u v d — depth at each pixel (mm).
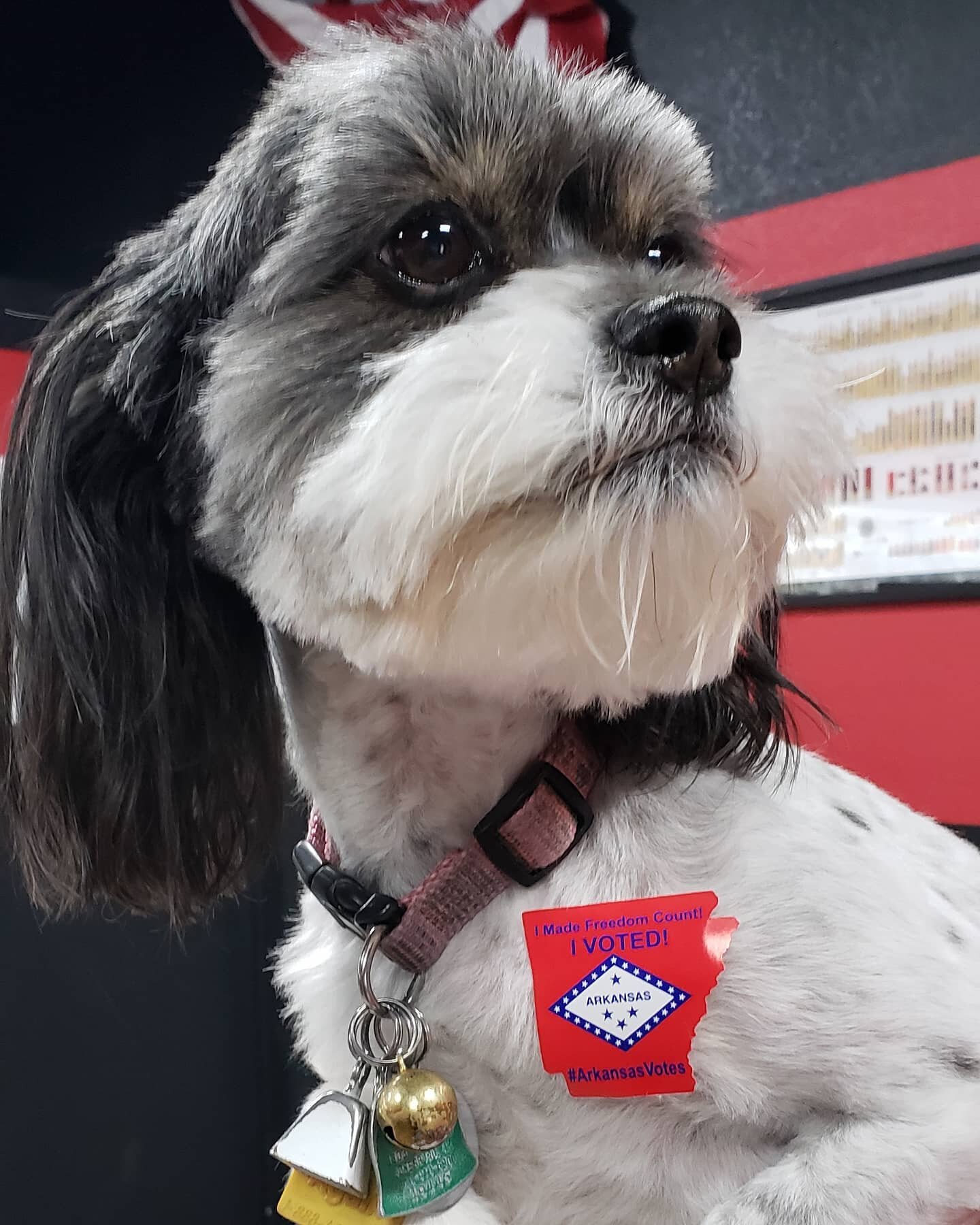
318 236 757
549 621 685
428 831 865
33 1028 1533
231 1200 1693
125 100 2309
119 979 1619
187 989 1683
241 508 815
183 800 968
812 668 1928
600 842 840
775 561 783
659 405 653
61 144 2250
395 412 673
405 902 826
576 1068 767
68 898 1018
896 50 1901
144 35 2318
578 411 641
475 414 646
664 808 853
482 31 974
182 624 963
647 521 653
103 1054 1594
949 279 1807
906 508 1840
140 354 920
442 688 811
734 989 764
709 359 667
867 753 1879
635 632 693
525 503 658
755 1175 772
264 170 836
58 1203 1535
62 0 2270
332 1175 773
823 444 773
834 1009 753
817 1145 741
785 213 1988
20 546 1005
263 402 774
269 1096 1740
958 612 1806
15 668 997
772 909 787
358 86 806
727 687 919
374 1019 833
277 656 935
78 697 946
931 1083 738
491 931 828
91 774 958
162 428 929
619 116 846
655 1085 761
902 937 799
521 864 822
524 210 778
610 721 880
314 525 721
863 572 1874
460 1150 794
